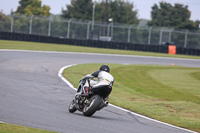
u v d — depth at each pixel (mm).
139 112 36562
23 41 139750
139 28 166250
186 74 88188
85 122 27453
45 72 65812
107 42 149250
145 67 95688
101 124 27344
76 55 108812
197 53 155625
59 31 159000
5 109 29578
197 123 33406
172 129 29312
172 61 123562
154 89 59719
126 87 58875
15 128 21688
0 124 22438
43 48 117562
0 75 55875
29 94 40844
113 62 101562
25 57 87938
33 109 31203
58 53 108375
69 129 24000
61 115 29625
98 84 30344
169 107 42188
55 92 44812
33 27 155125
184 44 166625
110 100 42781
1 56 84312
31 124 24391
